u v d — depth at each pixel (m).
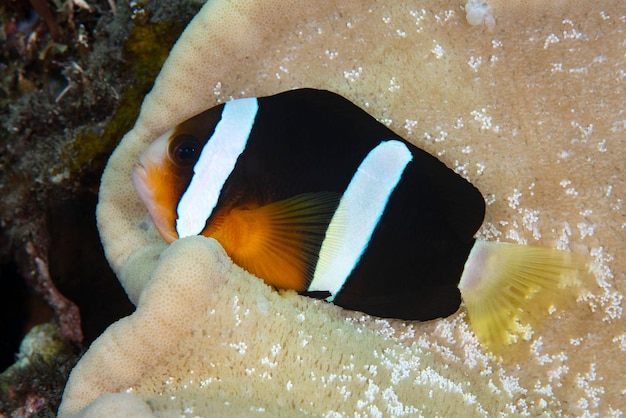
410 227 0.29
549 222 0.31
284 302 0.29
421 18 0.31
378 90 0.31
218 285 0.28
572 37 0.31
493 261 0.30
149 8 0.35
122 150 0.32
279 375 0.28
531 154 0.31
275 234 0.29
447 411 0.30
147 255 0.31
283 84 0.31
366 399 0.29
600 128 0.31
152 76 0.36
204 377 0.28
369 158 0.30
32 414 0.36
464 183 0.30
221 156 0.29
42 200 0.39
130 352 0.28
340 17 0.31
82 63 0.38
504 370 0.31
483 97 0.31
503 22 0.31
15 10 0.39
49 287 0.42
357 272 0.30
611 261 0.31
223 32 0.31
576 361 0.31
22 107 0.39
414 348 0.31
